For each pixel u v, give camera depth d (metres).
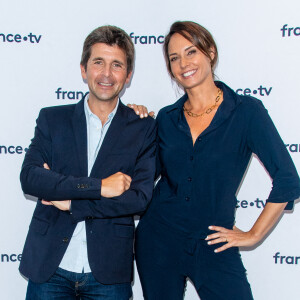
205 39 1.41
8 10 1.92
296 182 1.37
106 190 1.33
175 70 1.46
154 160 1.49
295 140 1.92
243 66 1.91
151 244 1.54
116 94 1.43
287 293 2.04
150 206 1.58
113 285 1.45
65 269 1.43
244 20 1.88
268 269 2.04
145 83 1.97
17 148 2.01
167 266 1.51
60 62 1.96
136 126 1.49
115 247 1.42
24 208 2.07
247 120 1.40
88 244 1.39
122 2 1.92
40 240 1.41
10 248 2.09
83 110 1.47
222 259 1.46
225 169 1.40
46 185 1.32
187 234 1.46
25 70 1.96
